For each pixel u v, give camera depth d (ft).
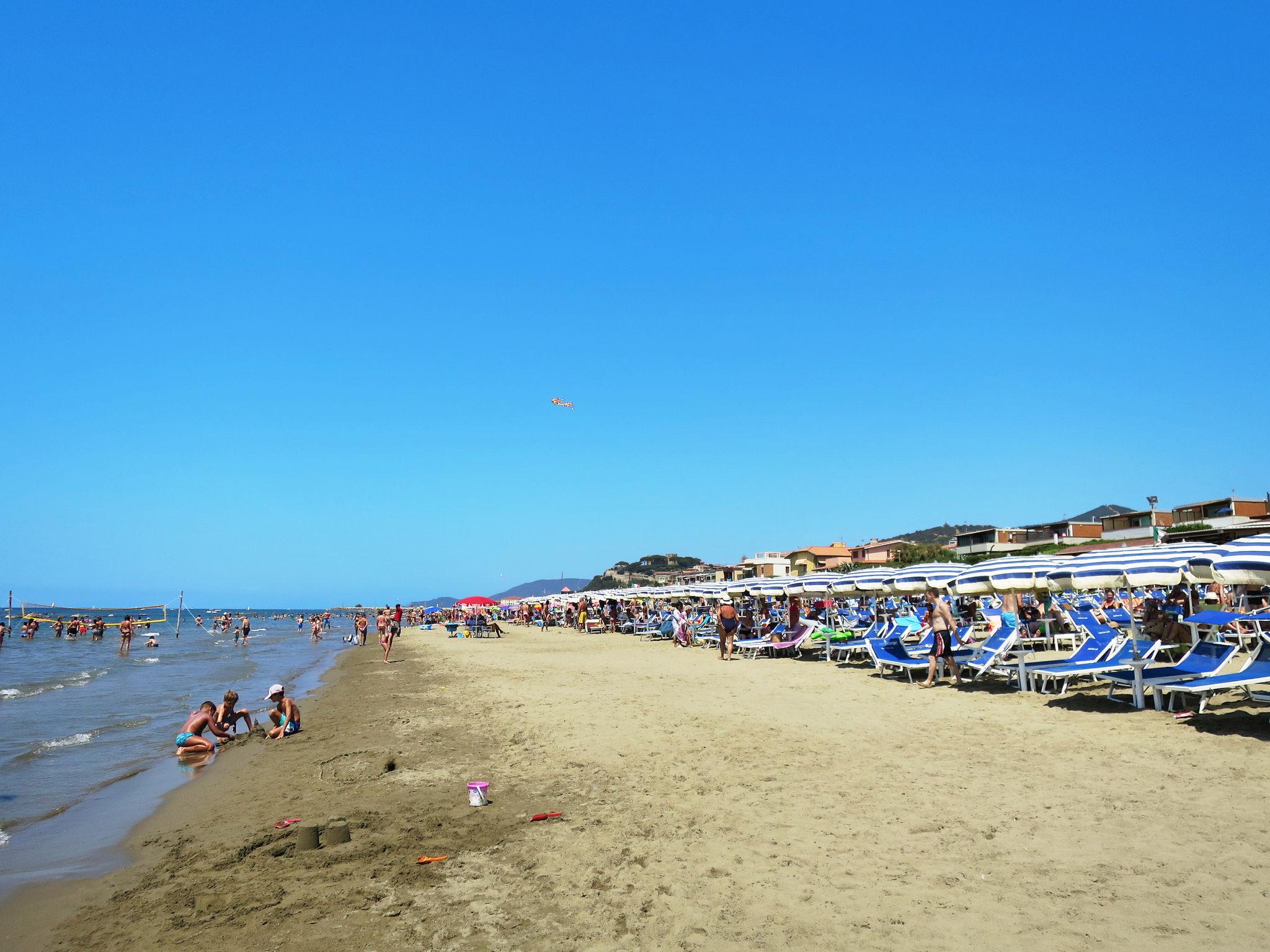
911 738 29.68
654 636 118.11
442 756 32.50
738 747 29.81
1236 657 30.19
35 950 15.78
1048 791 21.38
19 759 39.06
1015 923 13.61
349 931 15.21
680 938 13.99
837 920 14.26
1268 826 17.42
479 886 17.20
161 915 16.93
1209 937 12.58
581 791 24.93
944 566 53.83
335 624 383.45
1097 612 60.90
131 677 88.07
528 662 80.33
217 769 34.63
